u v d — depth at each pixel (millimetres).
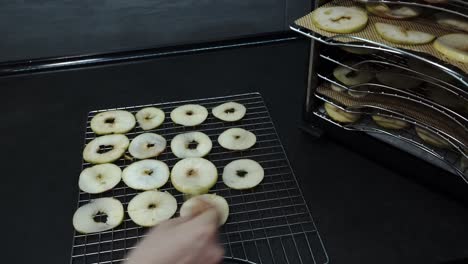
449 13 720
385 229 733
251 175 812
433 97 752
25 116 975
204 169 821
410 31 710
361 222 746
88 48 1132
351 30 725
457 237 717
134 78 1085
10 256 707
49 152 892
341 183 814
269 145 890
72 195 806
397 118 774
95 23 1093
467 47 653
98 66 1121
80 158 877
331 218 753
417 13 739
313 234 722
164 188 809
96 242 719
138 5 1084
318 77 848
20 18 1048
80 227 735
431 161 765
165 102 1006
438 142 750
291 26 777
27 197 802
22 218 766
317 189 803
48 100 1019
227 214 747
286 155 867
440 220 745
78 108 997
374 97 801
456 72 623
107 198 779
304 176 829
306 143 897
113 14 1087
